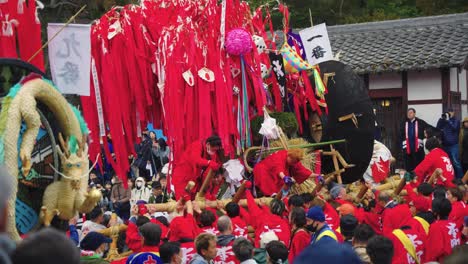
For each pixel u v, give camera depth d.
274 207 10.66
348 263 4.07
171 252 8.32
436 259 10.52
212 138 12.20
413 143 21.05
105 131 12.79
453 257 3.96
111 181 16.77
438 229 10.52
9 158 7.65
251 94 13.90
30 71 8.42
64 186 8.35
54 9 20.22
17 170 7.74
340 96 15.00
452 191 11.97
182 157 12.38
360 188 15.27
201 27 13.80
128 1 21.22
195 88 13.24
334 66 15.24
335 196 13.05
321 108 15.14
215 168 11.78
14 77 8.29
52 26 10.04
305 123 15.39
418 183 14.57
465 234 10.39
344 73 15.17
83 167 8.50
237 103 13.69
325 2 31.83
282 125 14.07
